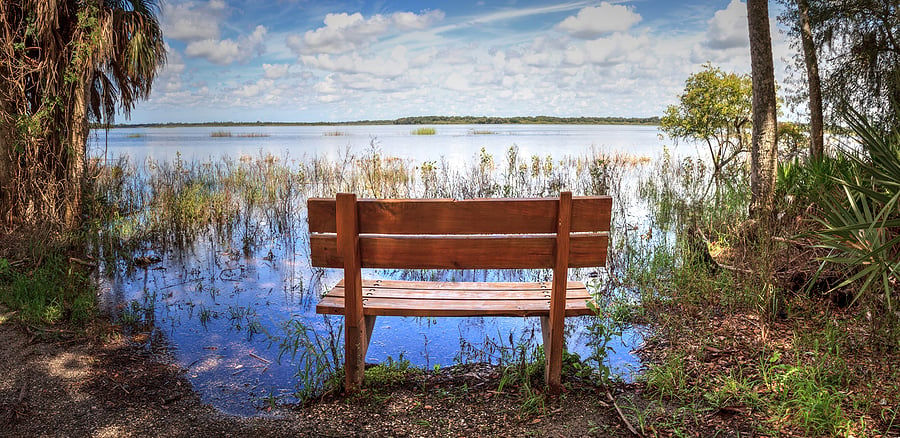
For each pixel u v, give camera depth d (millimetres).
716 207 8289
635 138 53562
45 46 7961
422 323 5320
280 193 12820
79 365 4141
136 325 5105
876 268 3637
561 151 29438
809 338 4160
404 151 30797
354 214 3271
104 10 8531
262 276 6945
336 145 39906
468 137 58781
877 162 4152
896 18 9602
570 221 3273
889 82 9219
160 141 50125
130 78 9508
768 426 3088
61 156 8289
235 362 4316
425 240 3336
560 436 3082
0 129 7617
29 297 5449
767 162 6801
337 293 3875
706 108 13508
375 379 3793
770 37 6812
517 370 3900
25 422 3270
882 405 3209
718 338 4430
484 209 3270
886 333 3893
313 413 3400
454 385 3766
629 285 6113
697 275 5840
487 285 4195
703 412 3303
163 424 3279
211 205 10789
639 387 3695
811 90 9484
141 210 10227
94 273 6832
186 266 7355
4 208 7727
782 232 5598
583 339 4785
